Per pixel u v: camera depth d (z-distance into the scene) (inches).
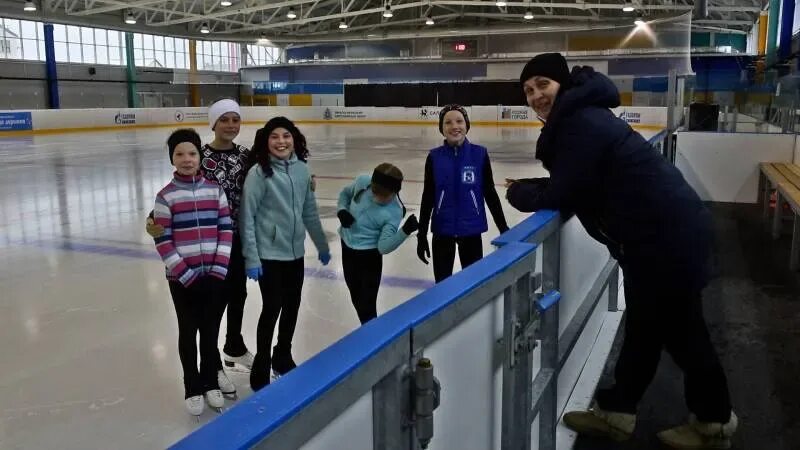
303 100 1291.8
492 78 1195.3
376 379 32.2
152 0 920.3
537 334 60.5
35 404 106.3
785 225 225.9
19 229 251.6
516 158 525.7
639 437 85.9
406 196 335.0
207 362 103.9
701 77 333.1
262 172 103.4
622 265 77.0
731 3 996.6
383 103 1171.9
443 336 42.1
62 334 138.2
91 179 398.0
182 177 97.3
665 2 987.9
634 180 71.5
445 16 1204.5
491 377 52.9
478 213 127.1
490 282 46.1
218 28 1270.9
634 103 978.1
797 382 101.0
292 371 28.8
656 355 80.4
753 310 135.5
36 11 911.0
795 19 586.9
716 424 80.1
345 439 31.4
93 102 1216.2
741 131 285.3
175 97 1336.1
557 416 85.6
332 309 152.9
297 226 107.1
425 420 36.4
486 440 53.4
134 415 102.6
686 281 73.2
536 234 61.4
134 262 199.5
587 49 1077.8
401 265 193.5
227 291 111.4
